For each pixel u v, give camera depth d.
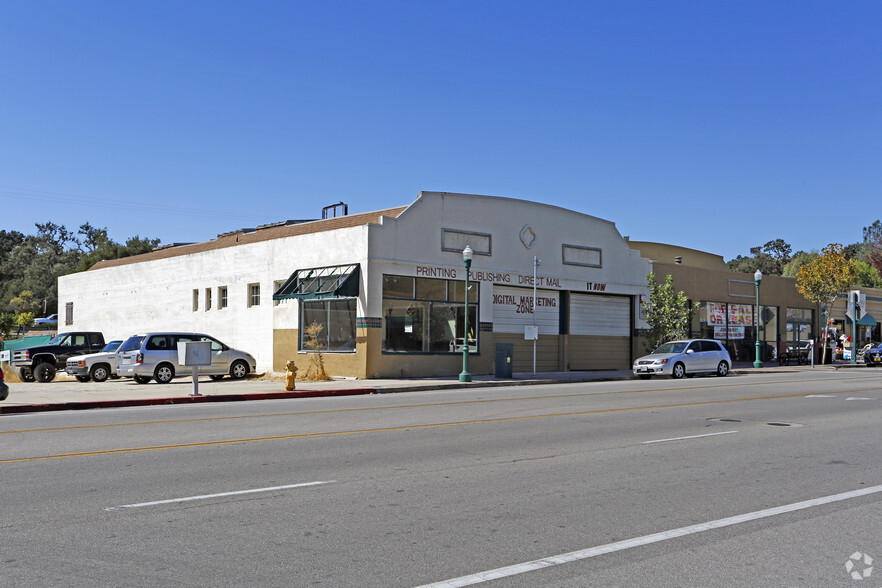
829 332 45.25
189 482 8.61
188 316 34.28
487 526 6.81
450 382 24.80
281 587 5.21
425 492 8.17
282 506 7.50
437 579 5.40
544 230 31.14
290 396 20.97
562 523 6.94
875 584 5.37
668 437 12.44
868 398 19.80
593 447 11.34
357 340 25.91
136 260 40.88
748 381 27.45
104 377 26.22
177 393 20.69
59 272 87.31
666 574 5.54
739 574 5.55
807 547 6.23
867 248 95.94
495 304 29.62
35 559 5.79
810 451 11.06
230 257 32.09
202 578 5.38
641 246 44.62
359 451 10.85
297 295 27.17
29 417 15.55
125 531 6.56
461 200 28.58
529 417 15.31
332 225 30.48
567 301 31.92
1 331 50.06
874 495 8.16
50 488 8.25
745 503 7.76
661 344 33.69
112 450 10.84
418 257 27.17
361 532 6.58
